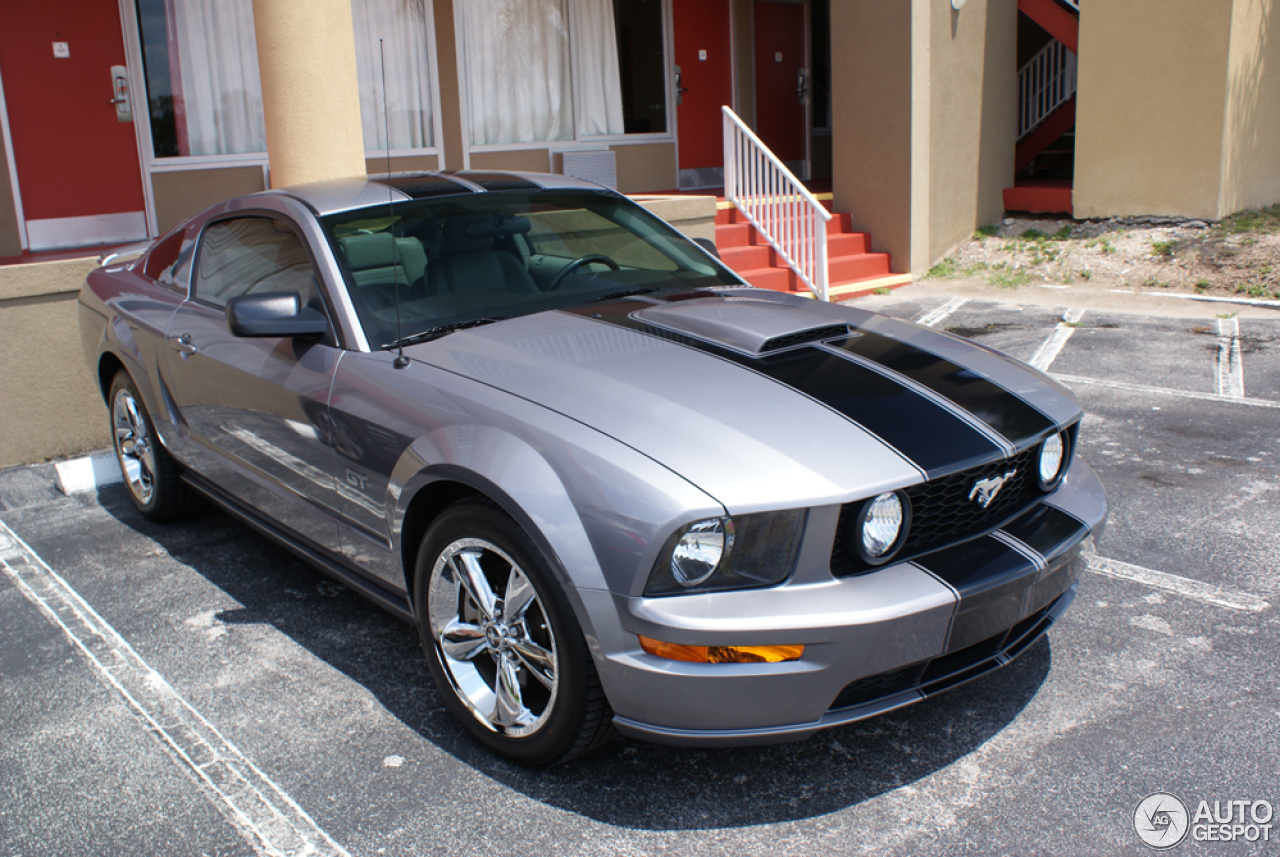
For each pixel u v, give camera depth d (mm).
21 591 3834
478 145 10438
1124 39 10211
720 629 2145
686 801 2461
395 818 2422
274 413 3273
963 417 2533
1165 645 3104
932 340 3084
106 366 4543
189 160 8625
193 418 3844
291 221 3404
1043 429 2604
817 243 9148
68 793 2555
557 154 11039
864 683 2299
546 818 2408
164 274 4254
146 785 2580
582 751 2486
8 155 7723
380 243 3301
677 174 12344
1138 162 10383
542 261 3525
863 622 2176
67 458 5539
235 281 3676
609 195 4047
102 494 4992
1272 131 10562
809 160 14055
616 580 2211
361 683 3078
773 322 2986
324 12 5848
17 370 5312
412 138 9977
